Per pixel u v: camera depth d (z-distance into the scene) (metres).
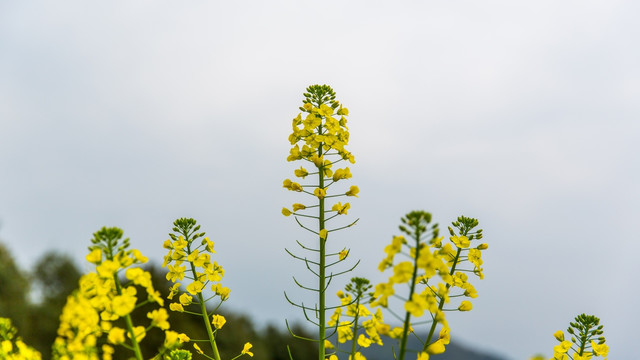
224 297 0.75
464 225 0.72
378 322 0.70
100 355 0.64
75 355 0.61
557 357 0.74
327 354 0.72
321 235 0.72
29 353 0.64
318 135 0.74
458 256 0.71
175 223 0.75
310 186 0.74
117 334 0.61
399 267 0.60
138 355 0.62
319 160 0.73
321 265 0.72
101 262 0.62
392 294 0.60
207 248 0.75
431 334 0.68
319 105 0.76
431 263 0.60
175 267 0.74
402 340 0.61
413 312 0.60
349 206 0.73
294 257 0.72
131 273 0.62
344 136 0.74
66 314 0.61
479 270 0.70
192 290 0.74
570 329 0.74
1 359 0.63
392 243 0.61
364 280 0.70
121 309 0.61
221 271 0.75
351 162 0.74
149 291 0.62
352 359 0.68
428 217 0.61
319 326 0.72
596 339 0.73
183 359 0.71
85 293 0.62
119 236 0.62
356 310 0.70
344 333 0.72
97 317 0.61
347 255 0.72
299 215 0.73
